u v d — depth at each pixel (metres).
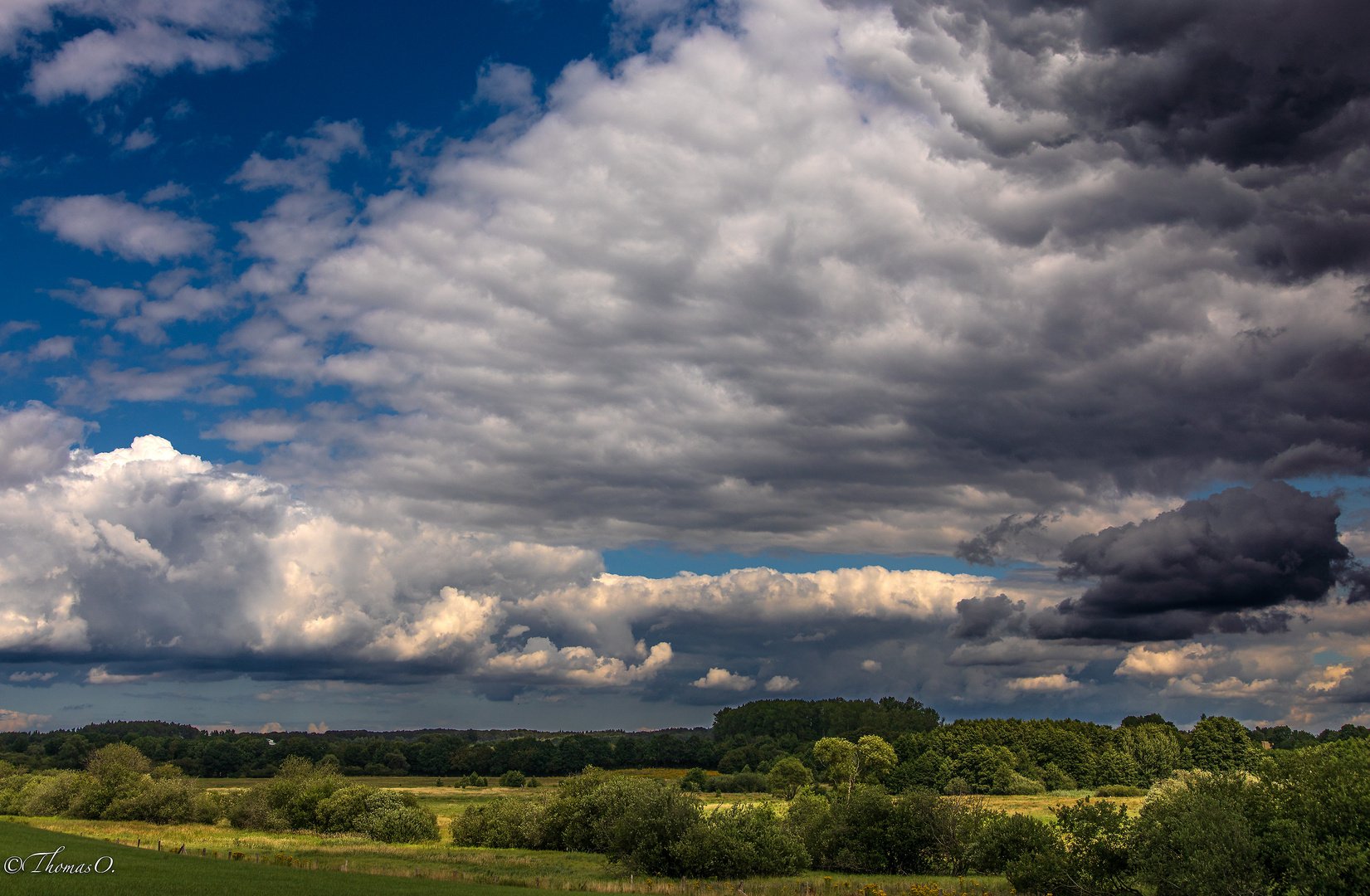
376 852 74.44
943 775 145.75
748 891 52.91
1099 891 46.69
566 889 51.91
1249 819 41.66
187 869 50.59
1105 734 176.75
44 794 109.31
